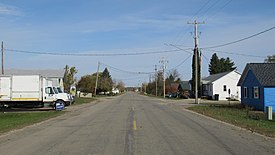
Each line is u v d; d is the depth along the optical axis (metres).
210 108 38.16
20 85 36.12
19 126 19.83
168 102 57.12
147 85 171.25
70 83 74.25
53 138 14.24
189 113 30.02
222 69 108.06
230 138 13.68
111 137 14.13
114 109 36.31
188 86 95.25
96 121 22.17
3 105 36.03
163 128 17.47
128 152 10.56
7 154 10.63
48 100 36.91
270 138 13.80
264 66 39.78
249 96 40.94
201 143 12.31
